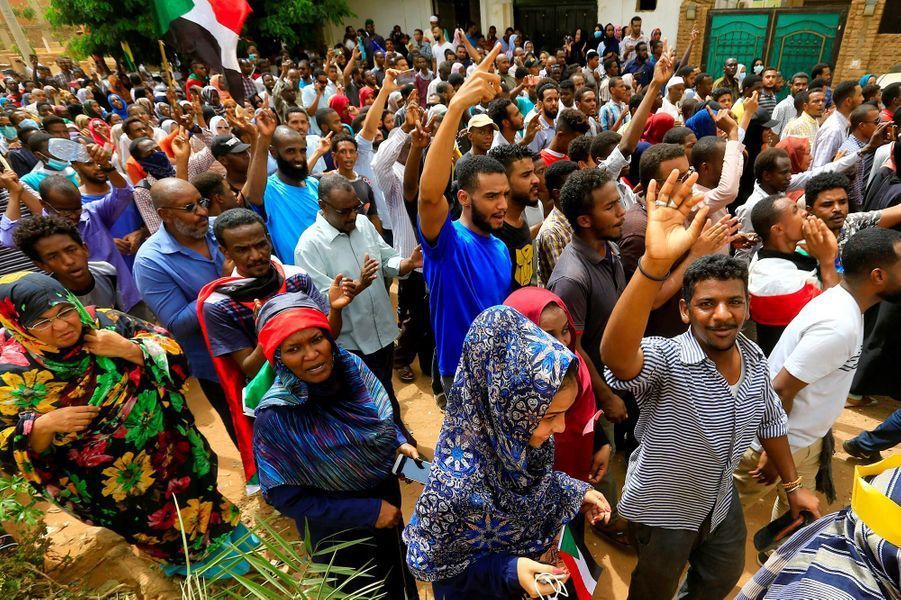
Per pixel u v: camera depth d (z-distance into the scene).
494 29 15.69
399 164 4.67
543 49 17.81
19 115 8.40
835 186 3.20
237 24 5.58
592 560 2.24
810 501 2.11
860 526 1.06
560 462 2.38
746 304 1.80
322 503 2.05
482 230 2.84
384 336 3.52
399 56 11.65
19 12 25.64
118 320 2.38
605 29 15.33
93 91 12.73
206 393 3.26
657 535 2.06
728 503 2.06
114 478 2.27
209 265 3.11
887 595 1.01
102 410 2.17
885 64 13.00
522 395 1.34
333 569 1.83
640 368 1.86
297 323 1.87
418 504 1.52
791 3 14.36
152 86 13.93
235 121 4.81
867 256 2.14
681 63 9.14
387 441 2.11
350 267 3.32
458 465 1.46
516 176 3.10
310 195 4.00
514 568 1.50
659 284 1.64
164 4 5.39
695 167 4.10
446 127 2.25
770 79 8.45
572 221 2.69
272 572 1.77
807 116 6.66
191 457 2.51
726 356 1.91
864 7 12.71
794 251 3.08
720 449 1.89
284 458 2.00
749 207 4.05
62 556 2.87
